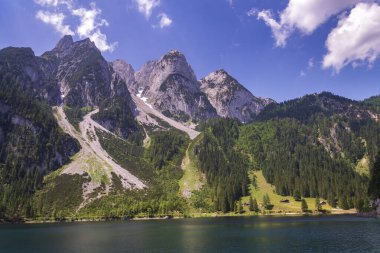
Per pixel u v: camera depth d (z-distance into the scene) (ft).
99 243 370.32
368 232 395.75
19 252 321.73
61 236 437.58
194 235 421.59
